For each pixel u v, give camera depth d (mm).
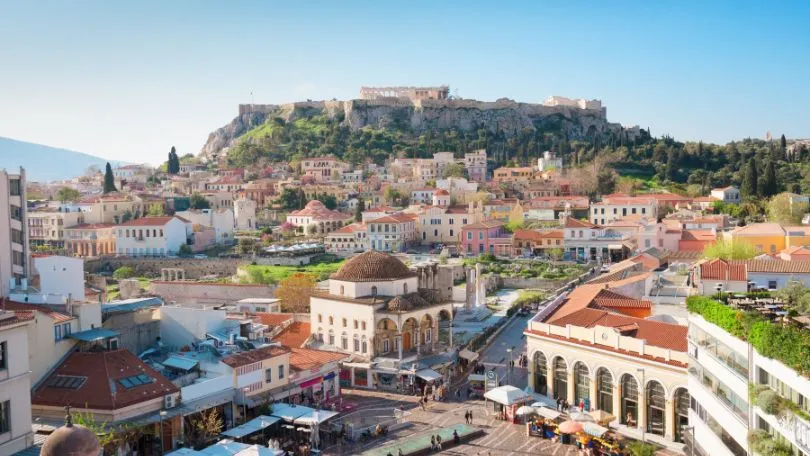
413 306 116375
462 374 117312
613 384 89688
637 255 182000
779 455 54344
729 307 66938
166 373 89500
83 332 88375
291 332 127000
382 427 89625
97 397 77750
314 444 84000
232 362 90062
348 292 119812
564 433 84562
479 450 83438
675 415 82812
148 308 102438
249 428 81688
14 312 64375
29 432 63906
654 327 90625
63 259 128125
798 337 53562
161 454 79188
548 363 99188
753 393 59031
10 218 118938
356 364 111812
